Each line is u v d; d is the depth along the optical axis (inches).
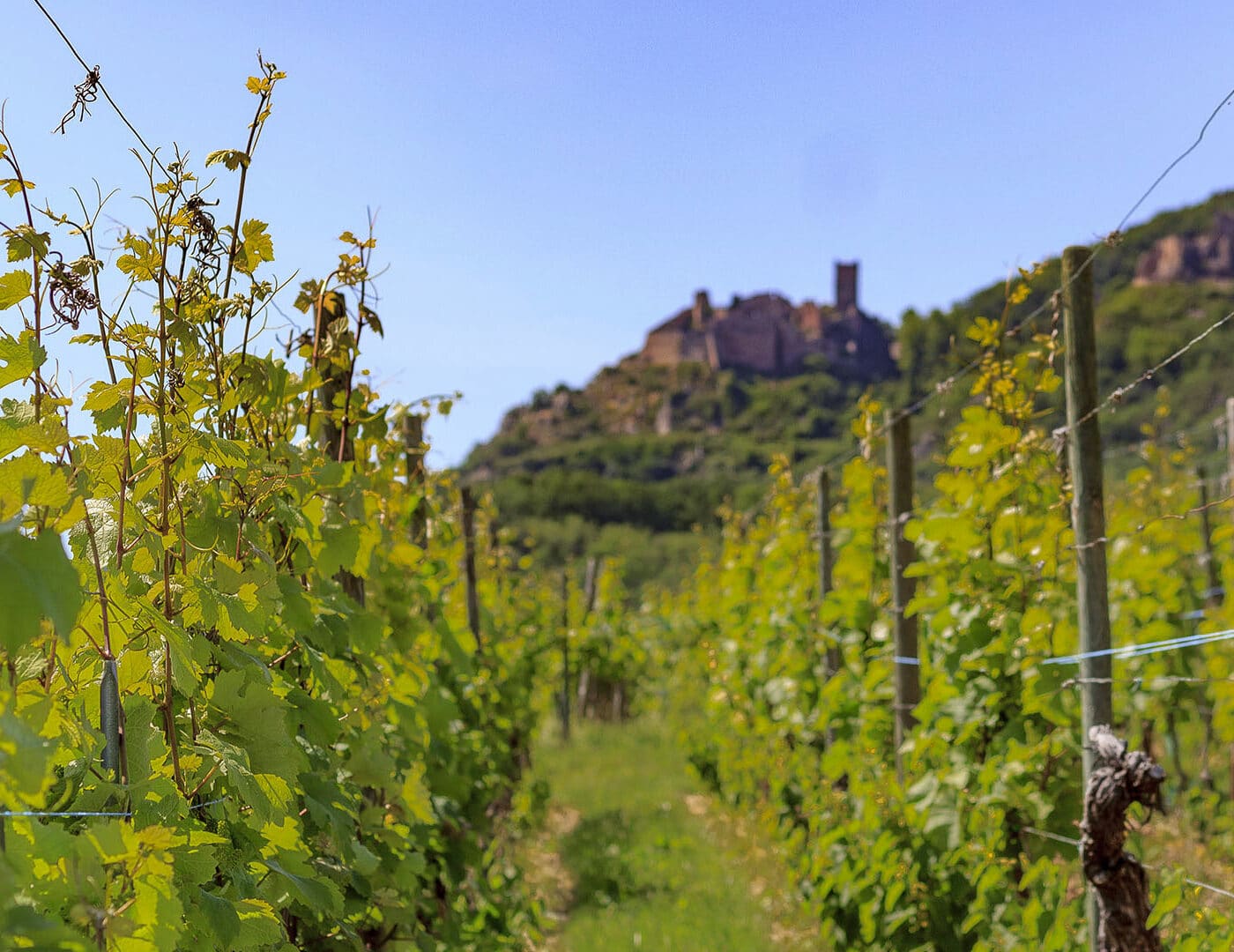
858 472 276.5
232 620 83.9
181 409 89.2
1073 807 177.3
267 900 86.3
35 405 70.3
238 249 100.7
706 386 6358.3
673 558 3671.3
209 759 80.5
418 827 170.4
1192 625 326.3
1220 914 132.8
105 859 60.2
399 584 154.6
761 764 383.6
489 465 6141.7
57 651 67.4
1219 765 373.1
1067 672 170.6
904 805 200.5
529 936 282.0
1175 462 375.2
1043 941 156.1
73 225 81.7
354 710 123.3
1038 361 190.5
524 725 420.5
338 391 142.3
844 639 284.2
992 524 195.0
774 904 314.3
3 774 46.2
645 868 377.7
